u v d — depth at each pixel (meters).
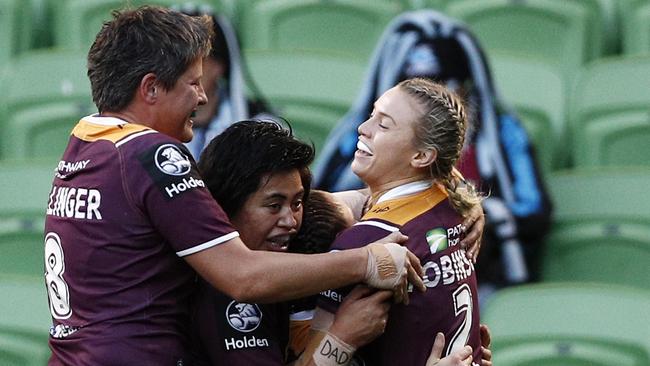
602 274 21.11
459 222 12.66
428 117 12.26
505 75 22.86
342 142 20.98
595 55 24.94
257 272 11.71
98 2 24.38
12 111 22.64
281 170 12.26
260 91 22.03
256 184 12.23
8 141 22.62
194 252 11.84
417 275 12.06
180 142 12.66
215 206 11.98
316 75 22.25
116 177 12.02
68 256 12.18
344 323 12.00
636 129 22.73
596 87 23.06
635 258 21.03
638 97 22.81
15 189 20.88
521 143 21.09
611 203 21.19
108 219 11.99
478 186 20.14
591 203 21.22
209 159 12.46
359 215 13.60
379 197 12.56
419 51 21.70
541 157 22.45
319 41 24.52
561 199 21.36
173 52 12.24
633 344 19.20
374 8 24.48
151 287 12.03
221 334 12.23
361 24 24.53
